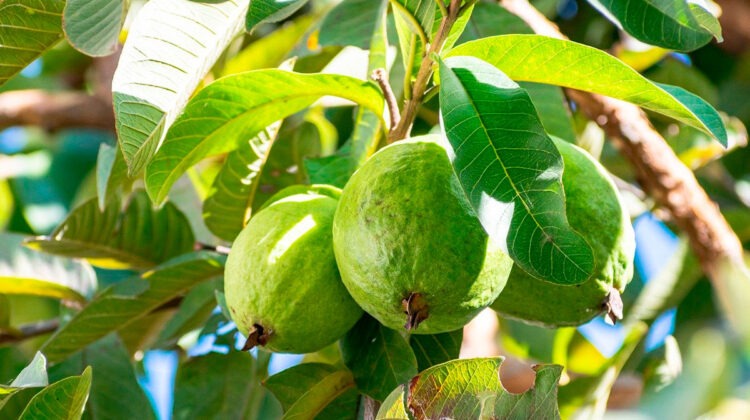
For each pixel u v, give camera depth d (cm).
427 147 54
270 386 61
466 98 51
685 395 73
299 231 56
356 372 58
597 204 57
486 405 54
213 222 72
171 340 74
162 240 80
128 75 50
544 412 55
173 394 74
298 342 56
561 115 75
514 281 57
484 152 51
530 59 57
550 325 59
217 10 53
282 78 59
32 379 54
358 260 53
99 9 54
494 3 80
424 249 52
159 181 62
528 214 50
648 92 56
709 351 74
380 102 61
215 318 73
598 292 57
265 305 56
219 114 60
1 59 61
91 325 73
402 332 60
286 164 77
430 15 56
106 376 74
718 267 80
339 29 78
